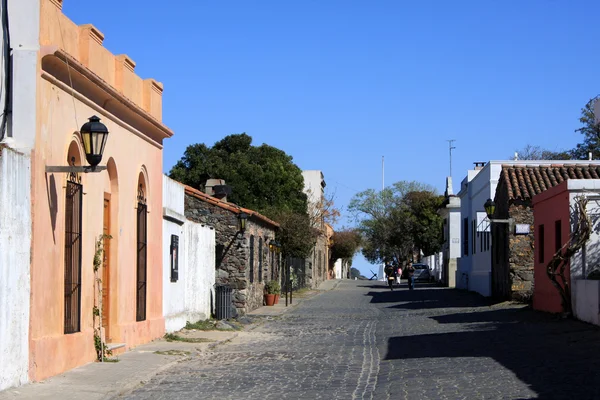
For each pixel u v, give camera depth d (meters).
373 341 19.38
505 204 29.28
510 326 20.70
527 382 11.48
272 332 22.59
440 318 25.12
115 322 16.09
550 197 23.48
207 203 29.09
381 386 12.08
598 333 17.30
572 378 11.62
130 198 16.95
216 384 12.61
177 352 16.45
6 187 10.75
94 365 13.80
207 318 25.08
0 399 10.19
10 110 11.84
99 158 12.30
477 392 10.85
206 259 25.27
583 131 63.41
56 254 12.62
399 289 51.44
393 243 85.62
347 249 82.00
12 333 10.92
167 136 19.58
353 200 90.94
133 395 11.56
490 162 35.53
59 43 13.04
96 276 14.65
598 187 21.56
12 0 11.95
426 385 11.75
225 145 60.66
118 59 16.52
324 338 20.52
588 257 21.34
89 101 14.17
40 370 11.78
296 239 42.38
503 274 30.28
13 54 11.86
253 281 31.33
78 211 13.78
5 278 10.69
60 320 12.81
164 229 20.08
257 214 30.62
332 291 50.94
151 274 18.66
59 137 12.80
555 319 21.36
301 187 59.56
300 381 12.88
